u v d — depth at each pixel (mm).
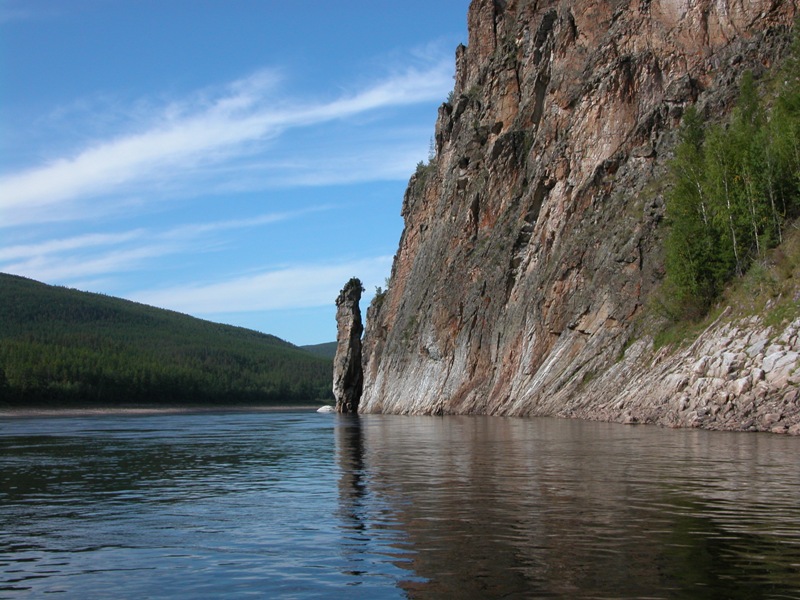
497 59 100312
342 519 17406
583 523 15664
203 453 38906
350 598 11320
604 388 57969
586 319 65812
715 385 43125
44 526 17781
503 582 11656
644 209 66125
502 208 91688
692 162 59719
